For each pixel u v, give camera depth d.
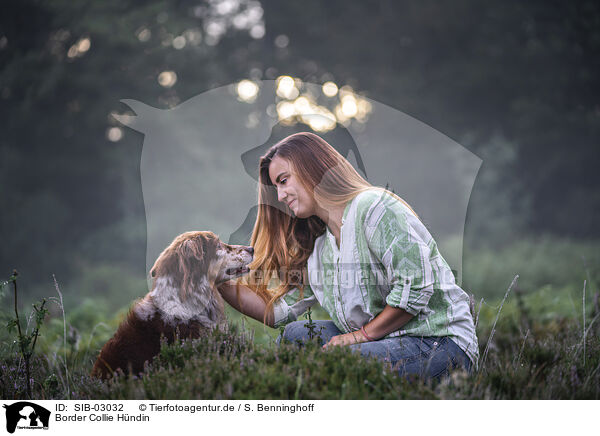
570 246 14.57
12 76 16.58
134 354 3.08
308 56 21.44
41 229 16.67
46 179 18.47
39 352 3.96
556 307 5.93
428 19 21.25
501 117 20.94
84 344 4.54
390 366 2.67
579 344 3.25
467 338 2.88
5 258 15.55
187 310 3.13
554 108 20.92
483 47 21.17
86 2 16.50
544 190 20.59
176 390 2.54
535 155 20.73
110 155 17.70
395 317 2.81
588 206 19.86
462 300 2.95
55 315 6.35
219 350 2.84
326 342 3.09
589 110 21.44
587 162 20.72
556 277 9.98
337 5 22.14
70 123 17.27
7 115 17.22
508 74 20.83
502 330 4.88
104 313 7.50
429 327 2.85
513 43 21.38
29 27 17.28
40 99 16.61
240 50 21.02
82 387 3.00
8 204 16.70
